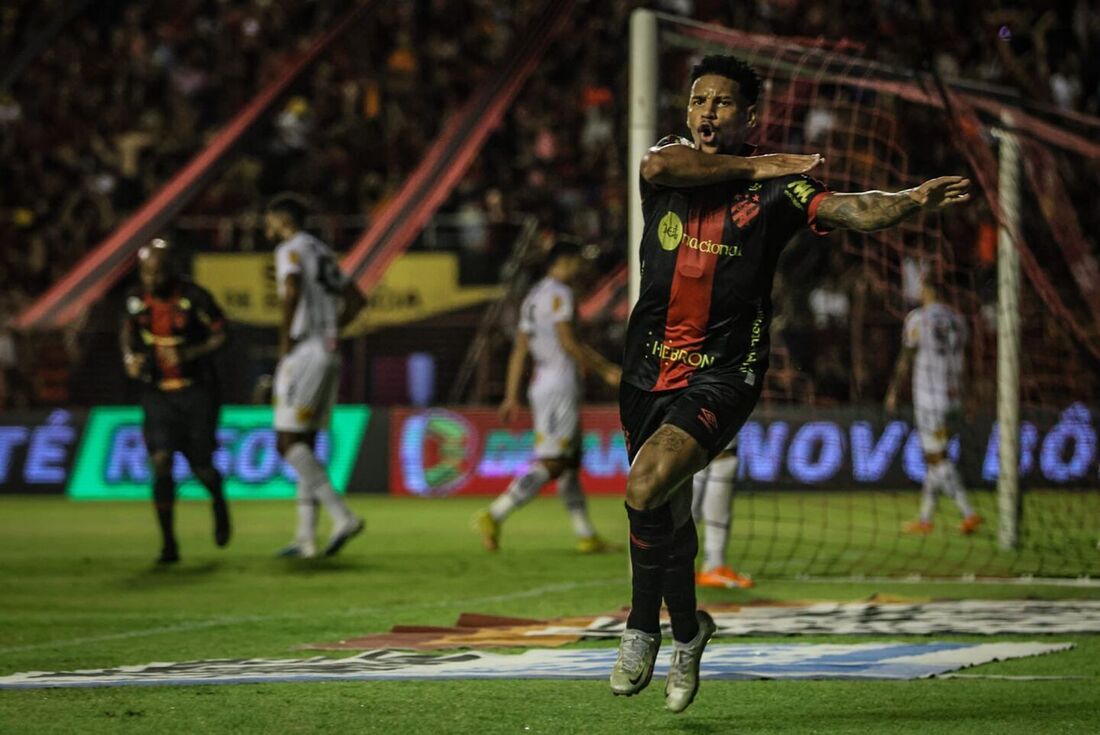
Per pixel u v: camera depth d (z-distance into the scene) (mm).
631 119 23094
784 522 36406
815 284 47969
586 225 57125
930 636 17547
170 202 57875
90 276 53875
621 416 12781
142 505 44031
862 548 30469
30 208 64188
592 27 68938
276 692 13586
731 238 12133
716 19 63875
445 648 16672
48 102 69375
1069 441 40781
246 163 62875
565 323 28922
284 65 70500
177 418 27484
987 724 12266
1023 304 38438
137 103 69875
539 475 29438
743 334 12195
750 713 12734
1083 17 62156
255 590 23578
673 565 12086
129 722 12164
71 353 50938
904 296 36094
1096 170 50125
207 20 74625
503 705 12992
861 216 11609
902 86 26016
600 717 12516
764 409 35062
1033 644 16844
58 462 46969
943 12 62250
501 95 63938
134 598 22609
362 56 71688
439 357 50438
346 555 29266
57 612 20938
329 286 27828
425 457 45938
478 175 61938
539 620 19219
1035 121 29766
